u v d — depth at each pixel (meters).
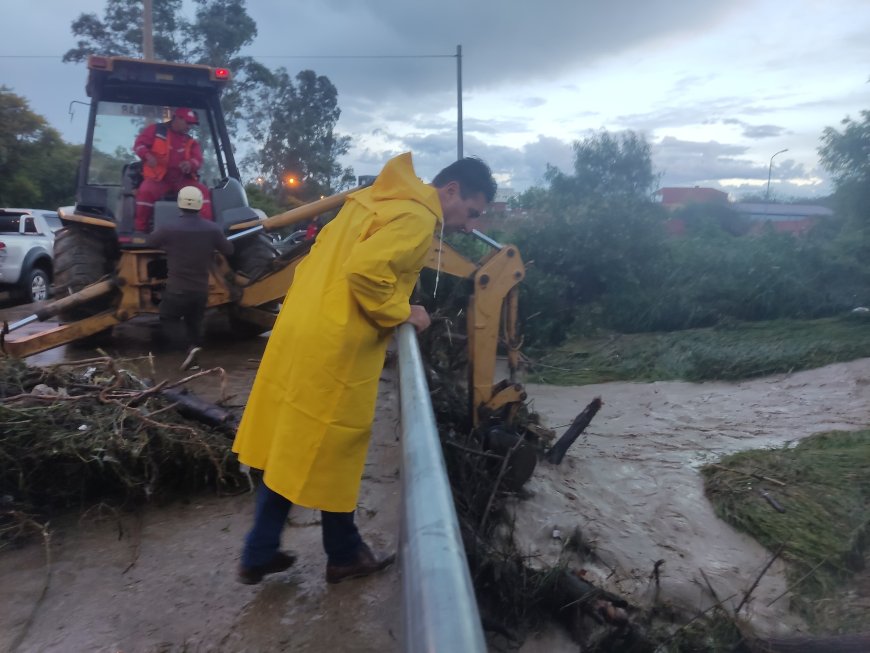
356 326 2.55
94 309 7.70
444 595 1.08
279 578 3.05
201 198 6.83
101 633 2.68
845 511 4.35
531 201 11.92
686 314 9.91
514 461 4.21
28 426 3.50
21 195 23.80
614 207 11.08
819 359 7.72
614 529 4.23
